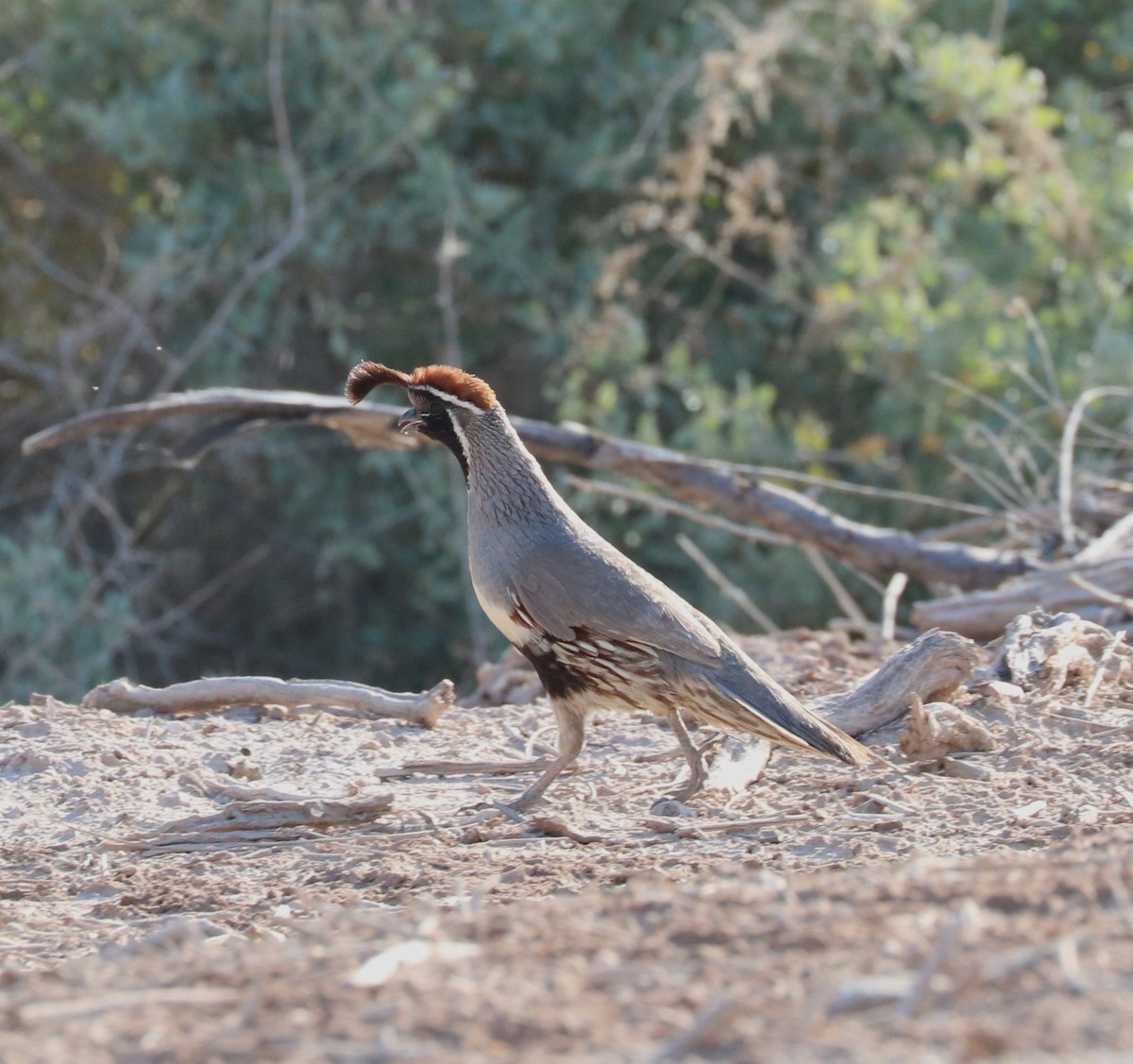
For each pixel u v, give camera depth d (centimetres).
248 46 2358
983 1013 453
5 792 959
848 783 916
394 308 2473
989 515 1567
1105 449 2005
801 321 2419
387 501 2391
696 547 2220
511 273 2395
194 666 2569
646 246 2289
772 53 2239
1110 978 469
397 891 747
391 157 2348
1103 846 670
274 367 2462
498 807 903
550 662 902
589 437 1533
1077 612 1267
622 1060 439
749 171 2186
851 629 1548
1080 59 2673
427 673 2542
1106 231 2173
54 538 2534
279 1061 448
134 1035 477
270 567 2548
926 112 2433
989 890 561
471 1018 469
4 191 2564
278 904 743
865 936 523
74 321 2497
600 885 725
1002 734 977
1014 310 1866
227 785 950
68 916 752
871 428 2334
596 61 2447
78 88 2391
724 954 519
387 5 2403
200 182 2328
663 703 888
